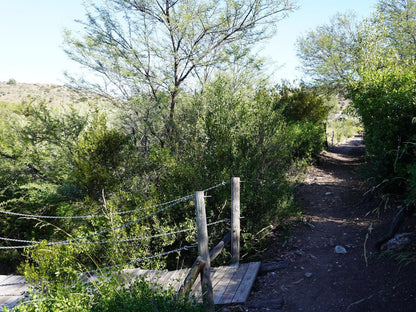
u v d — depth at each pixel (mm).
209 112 7406
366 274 4617
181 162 7152
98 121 8477
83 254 6012
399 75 7410
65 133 9461
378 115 6898
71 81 9555
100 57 8977
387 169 6621
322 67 16984
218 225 6461
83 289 3723
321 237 6203
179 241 6484
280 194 6812
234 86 9586
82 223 7180
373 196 7188
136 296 3582
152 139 9406
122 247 5754
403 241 4879
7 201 8938
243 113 7492
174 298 3703
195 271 3916
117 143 7824
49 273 4102
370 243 5461
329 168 12250
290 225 6879
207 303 4074
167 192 6875
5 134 9977
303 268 5258
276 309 4301
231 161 6902
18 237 9062
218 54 9555
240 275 5090
